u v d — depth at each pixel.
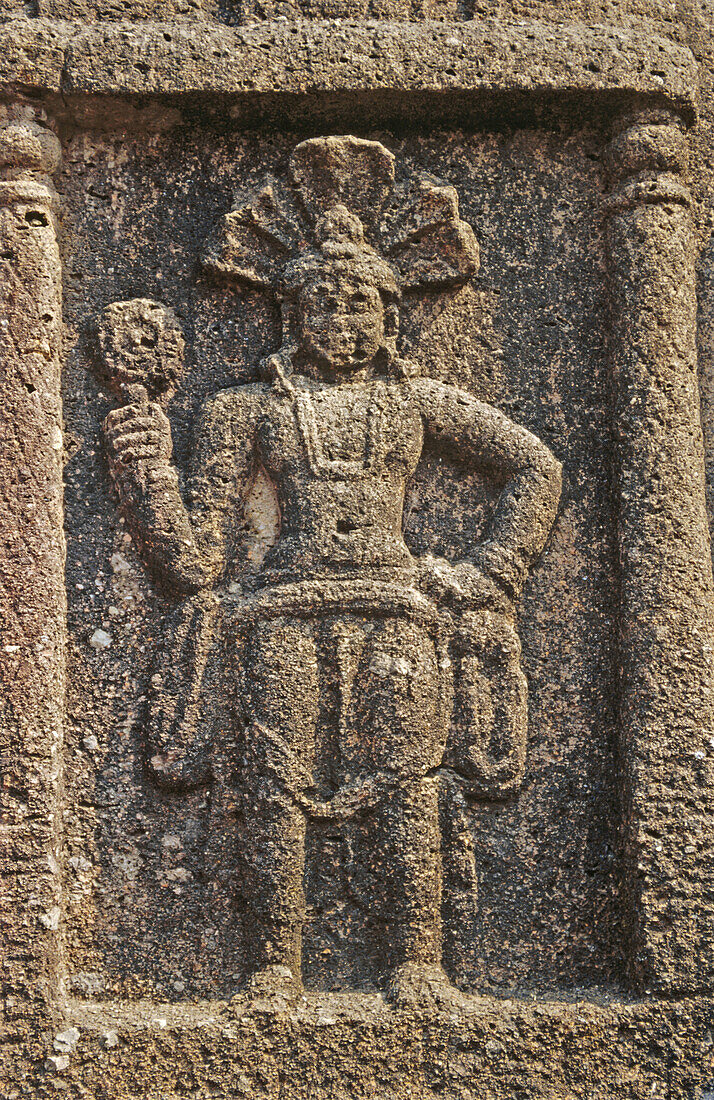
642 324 3.21
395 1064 2.77
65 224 3.27
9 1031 2.77
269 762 2.95
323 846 2.96
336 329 3.18
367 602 3.02
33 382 3.08
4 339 3.09
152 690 3.04
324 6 3.38
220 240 3.26
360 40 3.27
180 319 3.26
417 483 3.21
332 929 2.93
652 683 3.01
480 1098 2.76
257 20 3.35
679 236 3.28
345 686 2.99
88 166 3.31
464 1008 2.82
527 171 3.38
